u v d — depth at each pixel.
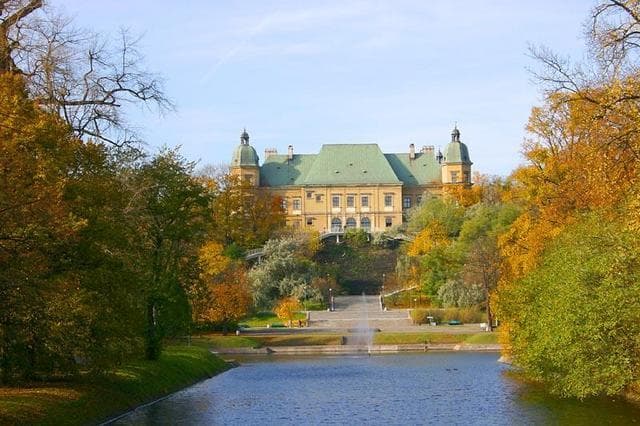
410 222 163.38
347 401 46.22
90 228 34.47
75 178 35.91
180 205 51.31
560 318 35.62
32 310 28.83
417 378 58.06
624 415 36.66
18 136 28.80
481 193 160.38
